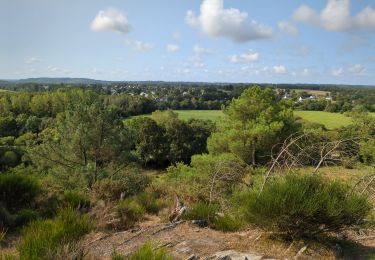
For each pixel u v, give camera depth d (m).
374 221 5.37
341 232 5.09
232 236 5.11
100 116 13.09
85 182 11.42
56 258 3.73
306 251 4.41
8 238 5.19
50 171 12.50
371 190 6.03
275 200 4.52
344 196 4.82
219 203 7.90
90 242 4.89
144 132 42.47
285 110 19.86
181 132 43.66
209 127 45.59
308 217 4.51
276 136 18.58
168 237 5.09
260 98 19.67
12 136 42.53
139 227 6.09
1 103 58.41
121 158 13.55
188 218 6.28
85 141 12.77
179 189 9.67
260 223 4.80
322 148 6.36
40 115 59.12
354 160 6.77
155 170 42.25
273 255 4.30
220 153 19.58
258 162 18.95
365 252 4.53
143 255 3.61
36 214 6.16
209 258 4.17
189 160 44.41
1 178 6.72
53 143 13.25
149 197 8.38
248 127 18.81
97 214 6.24
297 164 6.58
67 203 6.92
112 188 9.06
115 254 3.95
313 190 4.86
